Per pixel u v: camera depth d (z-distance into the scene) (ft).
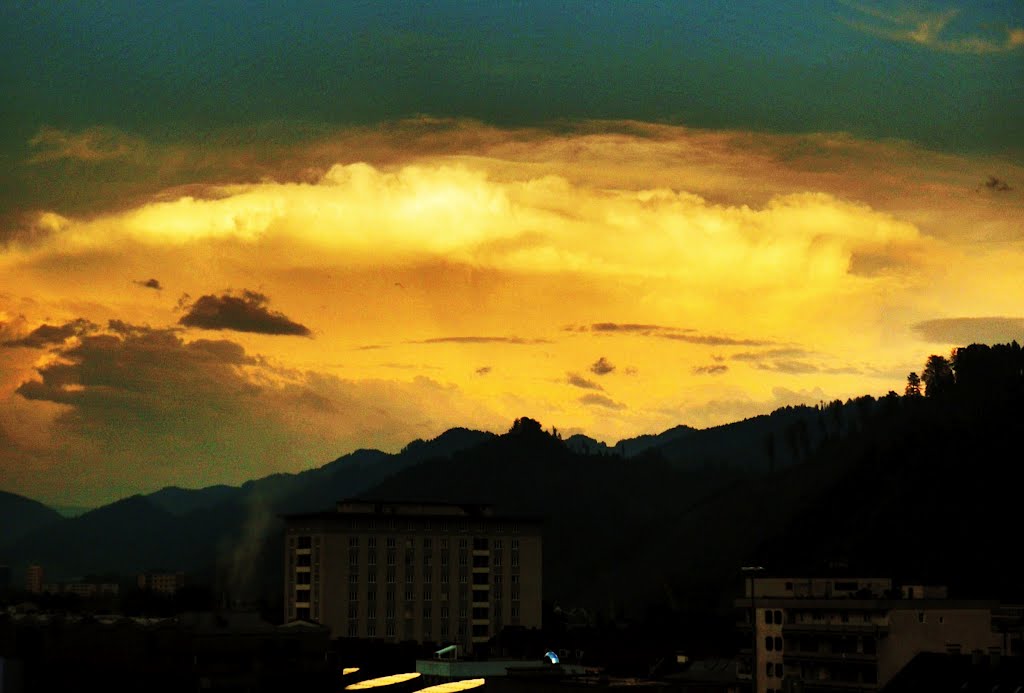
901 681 606.96
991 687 567.59
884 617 653.71
